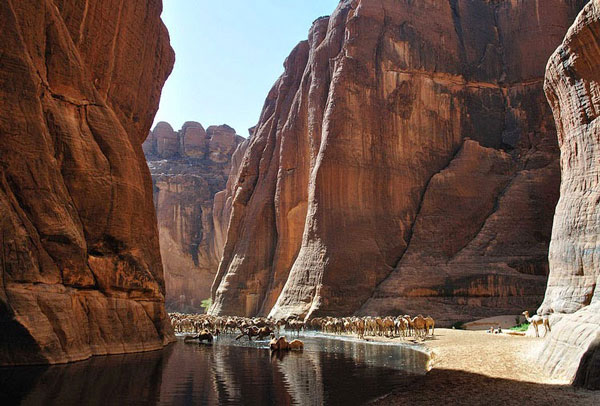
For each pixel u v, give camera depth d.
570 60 23.08
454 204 54.47
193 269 109.44
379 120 57.09
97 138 26.02
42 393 13.72
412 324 35.03
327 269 51.78
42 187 20.69
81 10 29.08
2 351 17.42
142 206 28.23
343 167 55.12
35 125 20.83
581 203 22.59
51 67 24.52
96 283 23.59
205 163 129.38
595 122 22.09
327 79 64.75
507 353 22.19
